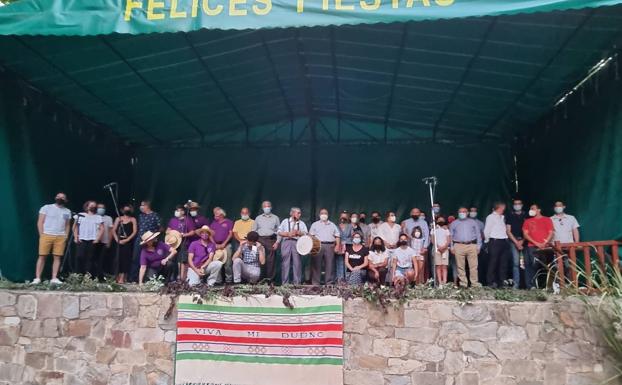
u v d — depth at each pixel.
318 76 10.40
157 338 6.41
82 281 7.03
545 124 10.71
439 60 8.98
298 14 6.61
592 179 8.68
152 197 13.02
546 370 5.92
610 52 8.03
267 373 6.22
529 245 8.88
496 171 12.47
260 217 9.95
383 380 6.05
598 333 5.88
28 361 6.48
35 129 9.46
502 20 7.38
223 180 12.95
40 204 9.48
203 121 12.24
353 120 12.95
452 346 6.05
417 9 6.42
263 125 13.15
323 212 9.74
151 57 8.74
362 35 8.36
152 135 12.74
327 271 9.59
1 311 6.60
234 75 9.95
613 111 8.08
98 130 11.76
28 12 6.87
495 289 6.52
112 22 6.79
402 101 11.22
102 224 9.03
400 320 6.16
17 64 8.60
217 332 6.35
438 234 9.62
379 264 8.69
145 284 6.91
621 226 7.78
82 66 8.82
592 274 6.46
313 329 6.24
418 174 12.60
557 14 7.08
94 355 6.44
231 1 6.71
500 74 9.24
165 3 6.76
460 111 11.32
